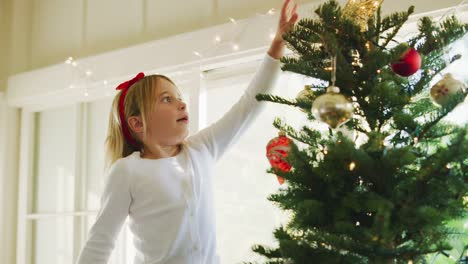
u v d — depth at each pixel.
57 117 2.79
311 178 1.02
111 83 2.46
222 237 2.09
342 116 0.96
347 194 0.97
